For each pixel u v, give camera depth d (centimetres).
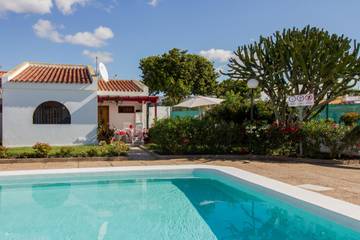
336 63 1574
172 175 1288
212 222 798
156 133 1752
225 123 1736
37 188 1123
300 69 1678
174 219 815
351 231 659
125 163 1448
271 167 1334
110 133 2220
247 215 845
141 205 942
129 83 2827
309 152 1598
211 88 4925
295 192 873
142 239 685
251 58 1825
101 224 781
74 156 1528
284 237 692
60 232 727
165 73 4688
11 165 1373
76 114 2098
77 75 2352
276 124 1692
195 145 1698
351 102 2195
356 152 1560
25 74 2234
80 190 1104
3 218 827
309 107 1775
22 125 2012
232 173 1166
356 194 859
